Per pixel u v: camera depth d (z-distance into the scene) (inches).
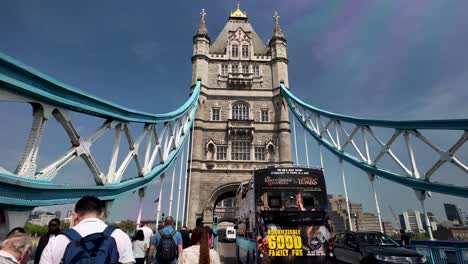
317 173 590.2
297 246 539.2
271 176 582.6
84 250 127.3
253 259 578.9
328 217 562.9
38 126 360.5
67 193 428.8
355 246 596.1
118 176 593.6
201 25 2036.2
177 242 324.2
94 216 147.1
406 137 829.8
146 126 790.5
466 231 1572.3
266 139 1747.0
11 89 325.4
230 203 1863.9
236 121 1748.3
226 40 2161.7
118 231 144.3
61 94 404.5
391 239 612.7
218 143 1715.1
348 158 1182.3
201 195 1583.4
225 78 1913.1
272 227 549.6
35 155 354.3
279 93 1847.9
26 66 342.6
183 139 1389.0
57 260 126.2
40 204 366.0
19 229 199.0
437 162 707.4
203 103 1808.6
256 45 2155.5
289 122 1798.7
